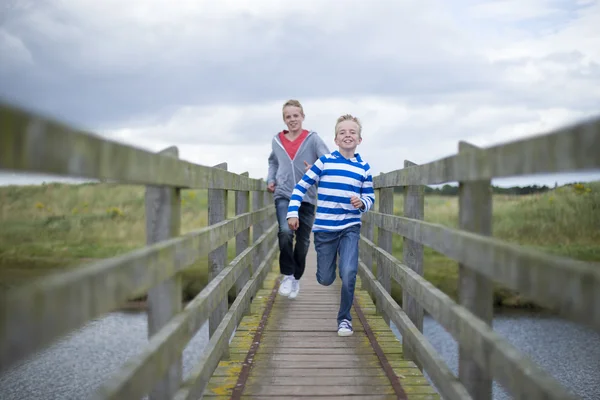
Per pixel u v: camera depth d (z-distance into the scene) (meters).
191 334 2.67
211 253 4.00
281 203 5.59
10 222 15.41
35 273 11.57
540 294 1.67
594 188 14.91
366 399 3.32
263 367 3.91
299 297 6.49
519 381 1.80
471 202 2.51
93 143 1.55
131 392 1.78
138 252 1.94
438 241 2.88
